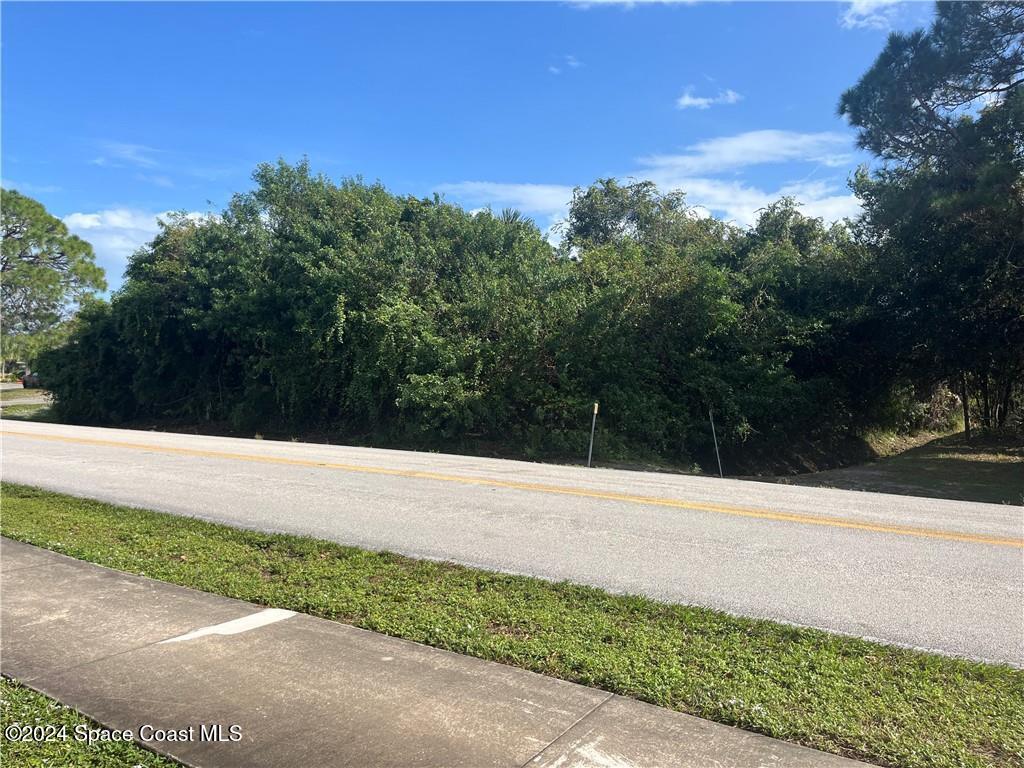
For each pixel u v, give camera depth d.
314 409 25.22
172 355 28.75
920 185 20.45
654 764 3.00
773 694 3.68
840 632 4.71
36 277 42.53
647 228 33.75
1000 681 3.94
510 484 10.77
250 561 6.13
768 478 19.73
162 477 10.80
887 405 28.34
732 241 29.86
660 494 10.24
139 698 3.58
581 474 12.84
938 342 23.45
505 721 3.36
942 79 19.22
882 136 20.55
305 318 23.25
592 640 4.38
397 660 4.04
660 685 3.74
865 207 23.84
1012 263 20.42
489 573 5.86
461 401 20.30
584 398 20.67
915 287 22.91
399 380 21.77
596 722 3.36
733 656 4.19
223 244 27.48
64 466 11.93
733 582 5.78
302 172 27.09
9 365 69.12
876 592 5.58
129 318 28.48
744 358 21.58
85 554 6.20
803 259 25.66
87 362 30.42
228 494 9.43
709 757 3.07
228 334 26.14
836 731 3.31
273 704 3.52
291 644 4.27
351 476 11.25
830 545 7.13
